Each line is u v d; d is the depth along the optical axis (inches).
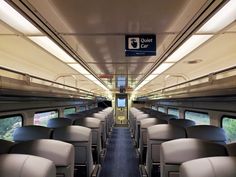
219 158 81.3
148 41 154.3
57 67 270.8
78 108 601.0
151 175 168.4
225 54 200.8
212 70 252.5
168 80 403.9
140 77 404.8
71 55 187.3
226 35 151.6
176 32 149.3
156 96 486.3
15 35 147.6
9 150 108.3
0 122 200.7
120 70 326.3
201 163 79.6
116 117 920.9
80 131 166.6
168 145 117.0
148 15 123.6
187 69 284.5
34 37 138.3
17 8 94.4
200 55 205.9
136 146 354.9
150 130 169.8
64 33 151.2
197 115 314.2
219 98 170.6
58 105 376.8
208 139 162.2
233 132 210.4
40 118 302.2
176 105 432.1
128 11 117.6
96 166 214.8
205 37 137.6
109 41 175.5
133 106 945.5
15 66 203.9
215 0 89.4
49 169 78.7
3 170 77.2
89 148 167.0
